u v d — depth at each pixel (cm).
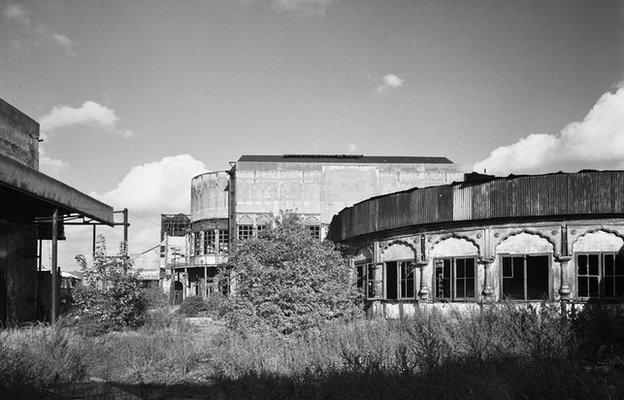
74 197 2139
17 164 1733
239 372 1084
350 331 1277
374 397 789
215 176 4853
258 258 1489
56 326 1477
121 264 2008
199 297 3775
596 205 1636
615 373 945
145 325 1906
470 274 1867
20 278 2392
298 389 891
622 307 1595
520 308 1344
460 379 822
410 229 2031
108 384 1105
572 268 1675
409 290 2031
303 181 4200
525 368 873
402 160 4650
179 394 1029
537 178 1716
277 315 1381
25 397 931
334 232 2678
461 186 1861
